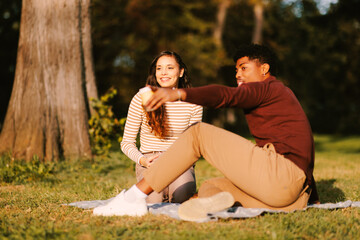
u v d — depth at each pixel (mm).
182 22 19750
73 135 6305
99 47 19609
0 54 16234
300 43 26078
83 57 6785
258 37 21984
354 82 23609
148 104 2135
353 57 19969
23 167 4988
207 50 20875
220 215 2543
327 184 4910
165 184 2609
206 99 2209
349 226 2584
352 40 18172
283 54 25406
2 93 17391
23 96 6016
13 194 3848
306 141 2496
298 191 2445
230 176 2447
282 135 2500
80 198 3613
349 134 24172
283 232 2361
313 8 23594
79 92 6445
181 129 3301
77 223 2633
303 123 2525
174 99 2145
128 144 3264
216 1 21062
